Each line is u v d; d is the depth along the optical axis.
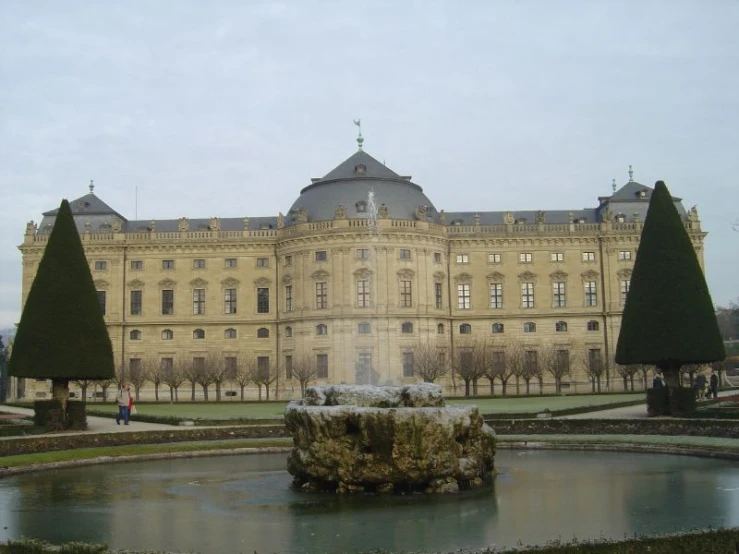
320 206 133.62
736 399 71.56
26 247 139.12
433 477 35.00
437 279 133.88
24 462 44.12
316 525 28.91
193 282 139.25
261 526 28.83
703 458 45.28
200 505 33.03
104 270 139.88
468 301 139.25
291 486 37.72
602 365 129.50
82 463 46.81
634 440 50.81
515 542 25.61
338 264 127.75
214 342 137.88
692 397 62.06
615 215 142.75
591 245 140.50
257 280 138.25
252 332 137.38
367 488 35.34
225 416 74.88
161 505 33.16
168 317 138.62
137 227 148.75
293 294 132.62
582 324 139.12
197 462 48.06
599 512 30.16
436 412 35.12
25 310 63.38
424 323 129.00
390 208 131.75
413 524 28.78
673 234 66.31
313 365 126.62
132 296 139.62
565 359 132.88
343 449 35.41
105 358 64.44
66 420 60.72
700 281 65.56
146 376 128.62
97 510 32.16
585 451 50.50
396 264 128.25
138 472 43.53
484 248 140.12
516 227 140.50
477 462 36.62
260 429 59.34
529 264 140.12
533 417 65.69
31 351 61.72
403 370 126.44
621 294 139.12
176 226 148.50
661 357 64.62
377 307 126.38
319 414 35.69
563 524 28.22
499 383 137.50
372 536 26.97
